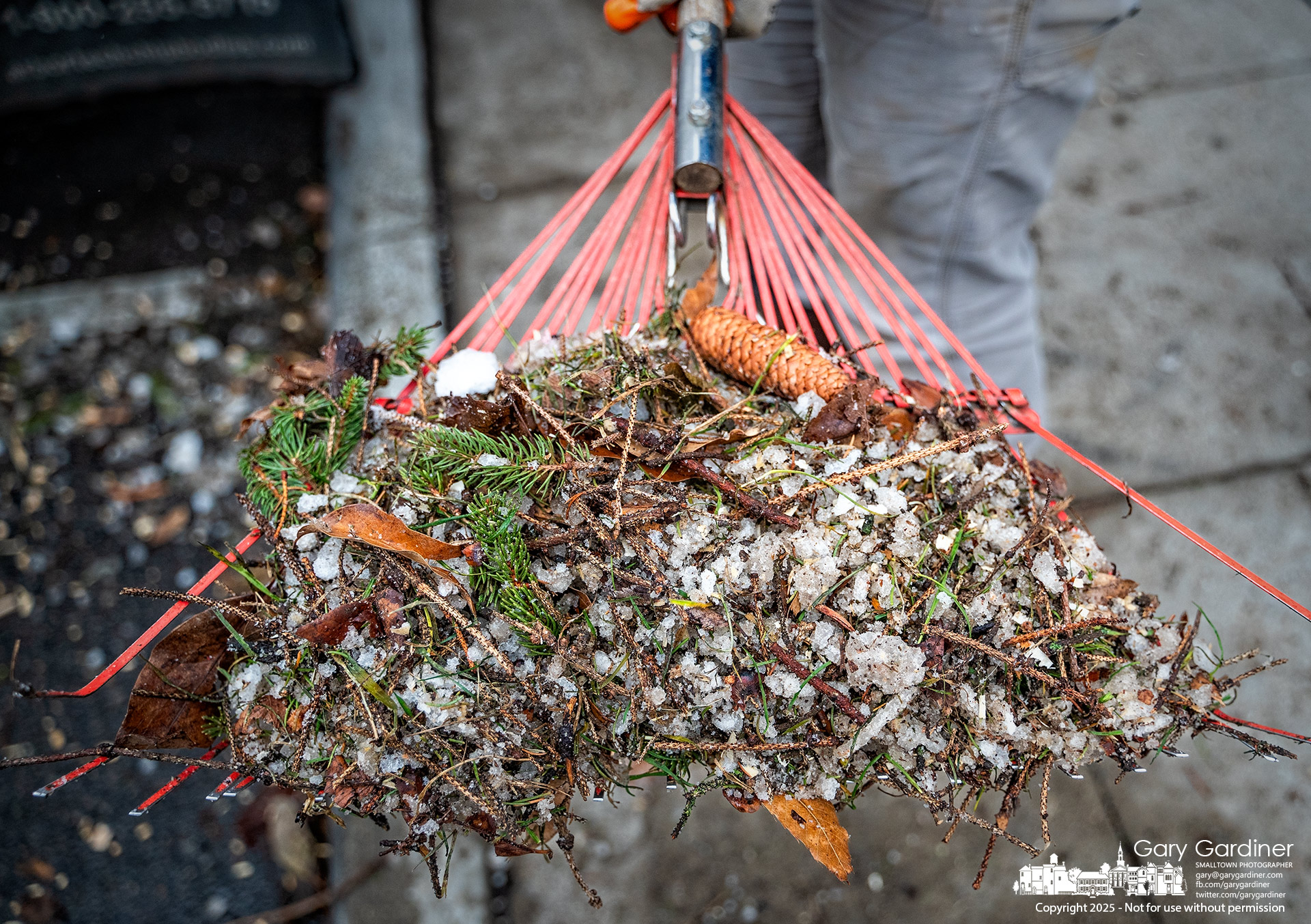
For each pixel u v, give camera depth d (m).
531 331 0.90
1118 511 1.25
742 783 0.76
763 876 1.14
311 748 0.76
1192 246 1.39
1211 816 1.13
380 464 0.81
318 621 0.74
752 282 1.08
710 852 1.14
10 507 1.31
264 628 0.77
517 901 1.13
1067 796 1.14
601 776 0.76
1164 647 0.79
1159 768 1.15
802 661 0.75
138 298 1.45
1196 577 1.21
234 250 1.49
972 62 0.97
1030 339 1.16
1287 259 1.38
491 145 1.54
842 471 0.79
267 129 1.58
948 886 1.13
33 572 1.28
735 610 0.75
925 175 1.04
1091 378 1.32
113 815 1.17
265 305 1.45
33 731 1.20
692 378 0.83
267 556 0.80
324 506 0.79
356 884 1.14
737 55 1.16
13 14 1.47
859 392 0.82
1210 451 1.28
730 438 0.80
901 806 1.15
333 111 1.58
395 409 0.85
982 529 0.78
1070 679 0.76
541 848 0.79
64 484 1.32
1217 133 1.47
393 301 1.41
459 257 1.44
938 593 0.76
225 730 0.78
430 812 0.76
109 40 1.51
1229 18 1.57
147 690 0.77
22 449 1.34
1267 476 1.26
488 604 0.76
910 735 0.76
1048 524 0.79
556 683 0.75
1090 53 0.99
